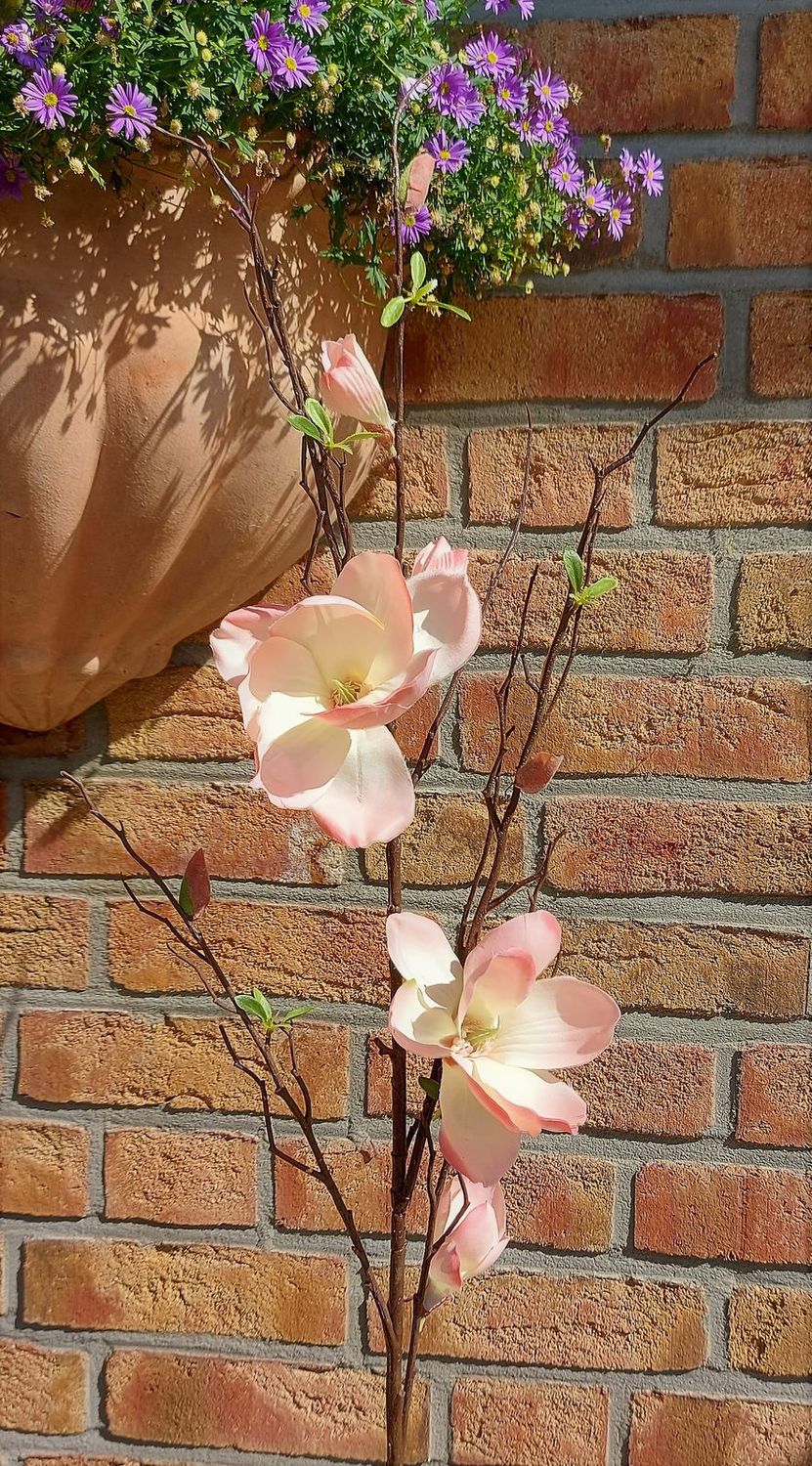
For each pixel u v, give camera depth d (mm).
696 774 1191
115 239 1021
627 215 1139
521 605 1195
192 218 1029
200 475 1051
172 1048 1214
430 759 1197
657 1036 1196
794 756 1187
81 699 1157
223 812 1211
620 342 1187
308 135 1045
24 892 1216
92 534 1059
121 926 1213
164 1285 1214
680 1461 1188
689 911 1193
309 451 1027
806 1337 1187
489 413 1194
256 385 1047
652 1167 1195
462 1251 1017
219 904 1210
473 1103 953
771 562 1185
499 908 1199
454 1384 1199
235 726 1210
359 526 1205
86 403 1022
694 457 1187
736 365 1184
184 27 985
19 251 1012
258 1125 1210
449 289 1167
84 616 1093
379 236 1079
